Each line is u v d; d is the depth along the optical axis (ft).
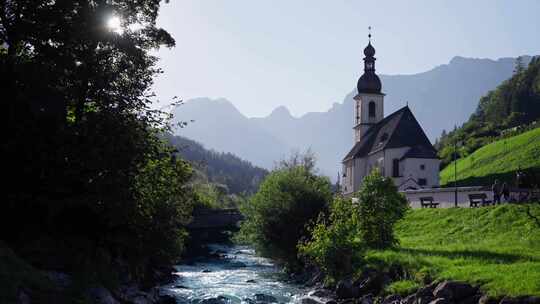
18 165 79.61
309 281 114.01
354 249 102.73
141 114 91.81
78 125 82.53
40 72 78.54
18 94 76.84
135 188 88.17
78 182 83.20
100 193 80.02
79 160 79.61
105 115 83.82
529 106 607.78
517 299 61.67
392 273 88.28
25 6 83.76
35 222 82.99
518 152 315.99
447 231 125.59
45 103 79.30
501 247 95.14
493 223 118.62
